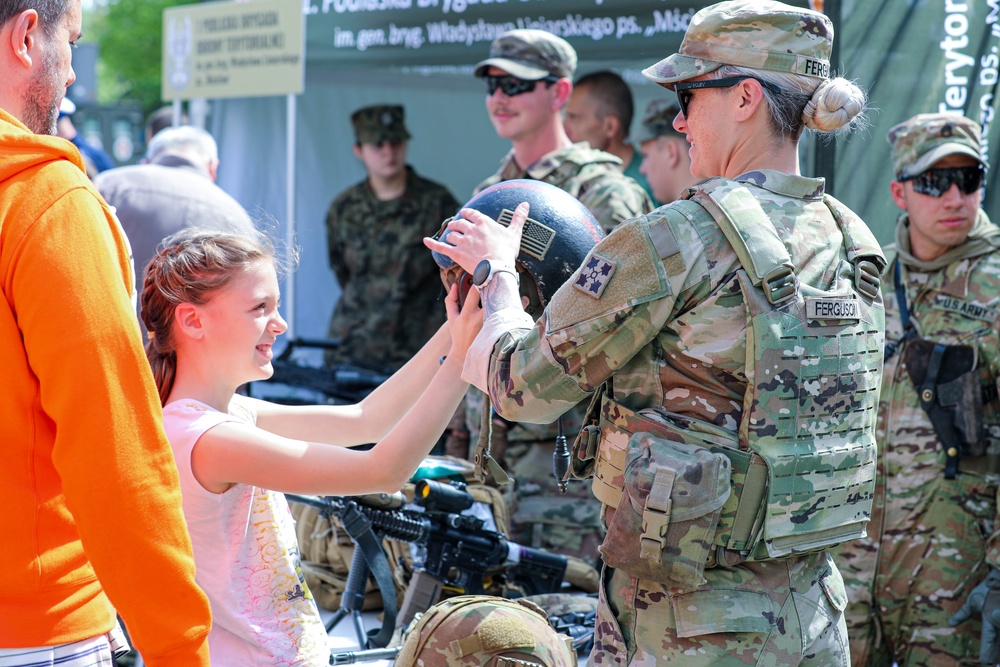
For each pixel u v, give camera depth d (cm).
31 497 155
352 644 276
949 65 356
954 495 330
